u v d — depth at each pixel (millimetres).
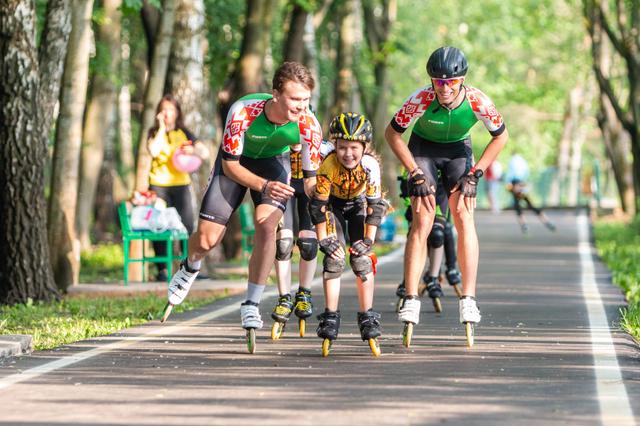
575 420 14719
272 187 19750
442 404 15680
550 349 20828
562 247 54750
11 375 18172
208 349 21109
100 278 40688
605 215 89750
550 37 124500
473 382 17375
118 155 79125
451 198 21594
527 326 24312
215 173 20469
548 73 135250
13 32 30922
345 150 19734
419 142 21969
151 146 35812
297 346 21469
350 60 76188
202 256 21281
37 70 31562
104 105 54219
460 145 21953
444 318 26062
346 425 14414
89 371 18547
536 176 134375
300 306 22578
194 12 41531
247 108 19719
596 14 75000
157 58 39812
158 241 36250
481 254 50062
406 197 27141
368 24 83938
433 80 20672
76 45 35625
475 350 20797
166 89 41500
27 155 31781
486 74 131125
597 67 75188
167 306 21953
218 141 62062
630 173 86875
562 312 26969
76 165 35781
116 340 22422
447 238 30078
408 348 21125
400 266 43469
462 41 117000
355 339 22422
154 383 17391
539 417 14875
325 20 80062
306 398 16125
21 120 31625
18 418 14945
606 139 86312
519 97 140500
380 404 15680
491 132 21344
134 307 29672
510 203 128125
